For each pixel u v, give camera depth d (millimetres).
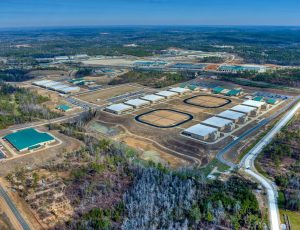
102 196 89812
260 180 98750
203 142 130750
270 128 144375
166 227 76875
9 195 90062
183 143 130625
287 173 102000
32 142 123688
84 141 129500
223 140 132625
